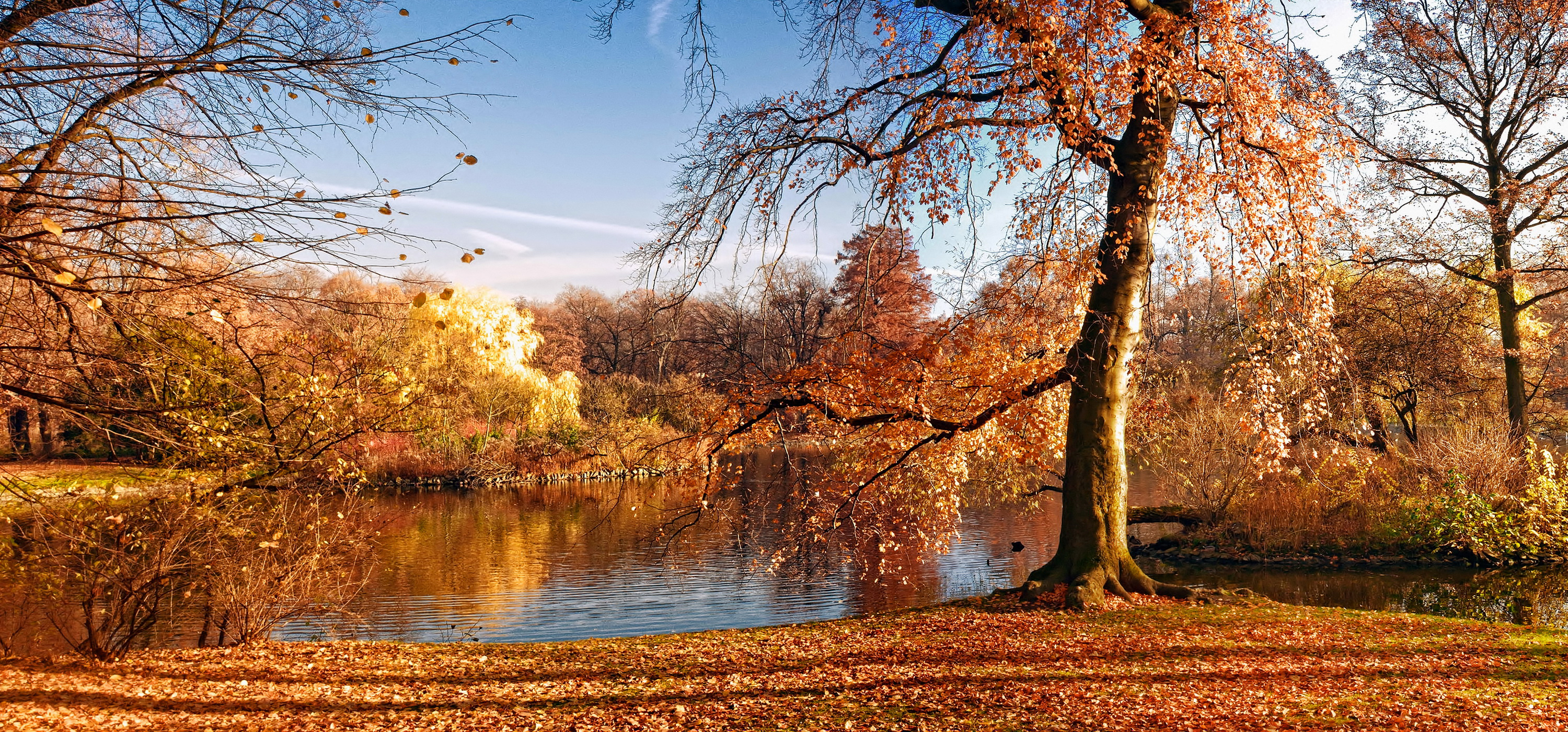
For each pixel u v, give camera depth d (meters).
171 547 8.55
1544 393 23.41
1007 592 11.13
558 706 7.02
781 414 11.63
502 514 24.23
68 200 4.28
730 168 10.73
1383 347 19.66
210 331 5.64
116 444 6.60
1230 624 9.36
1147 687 6.98
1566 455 17.78
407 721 6.62
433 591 14.63
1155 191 10.73
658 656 8.94
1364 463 18.28
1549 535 16.17
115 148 4.79
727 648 9.16
